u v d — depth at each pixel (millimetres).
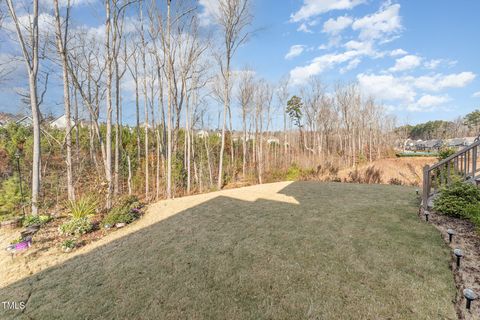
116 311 2699
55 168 12602
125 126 19156
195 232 4961
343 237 3945
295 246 3826
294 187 9570
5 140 15344
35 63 7609
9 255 4449
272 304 2561
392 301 2391
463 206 3949
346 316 2277
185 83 15188
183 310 2609
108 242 4898
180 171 15203
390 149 35375
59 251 4566
